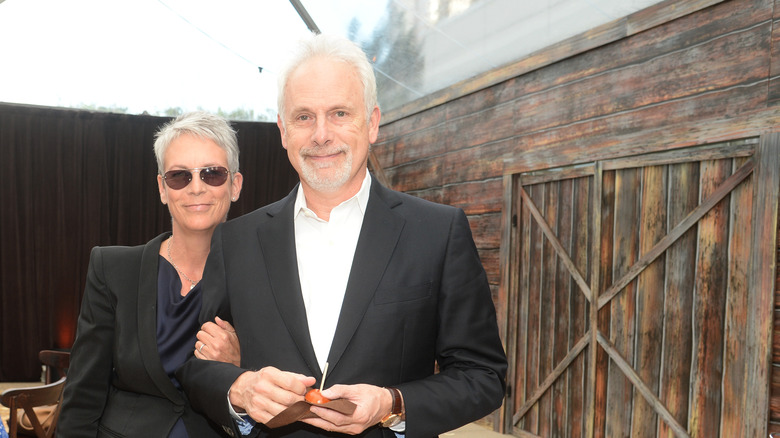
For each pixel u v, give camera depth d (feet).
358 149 4.27
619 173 13.06
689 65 11.20
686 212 11.49
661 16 11.67
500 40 15.30
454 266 4.36
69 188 24.23
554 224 15.06
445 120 19.40
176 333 5.14
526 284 16.08
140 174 25.04
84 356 5.17
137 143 25.04
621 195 12.98
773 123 9.68
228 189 5.44
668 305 11.78
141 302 5.13
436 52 17.15
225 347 4.54
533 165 15.35
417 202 4.67
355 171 4.30
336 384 3.84
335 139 4.17
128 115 24.91
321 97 4.12
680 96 11.38
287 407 3.61
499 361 4.47
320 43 4.26
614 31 12.80
